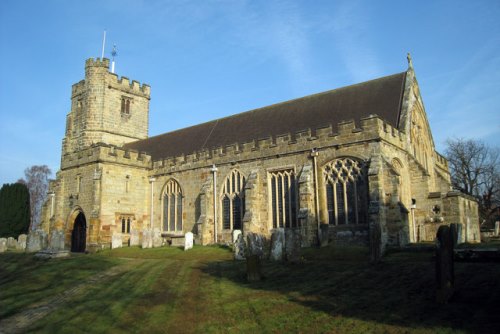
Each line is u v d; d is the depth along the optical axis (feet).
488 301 40.88
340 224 98.63
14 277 76.28
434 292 46.16
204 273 70.23
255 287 57.26
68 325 45.55
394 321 38.68
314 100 130.31
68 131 180.45
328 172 102.27
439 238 43.65
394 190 90.07
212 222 123.75
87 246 128.06
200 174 130.52
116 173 136.46
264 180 113.80
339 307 44.60
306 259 80.07
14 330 45.75
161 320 44.98
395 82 119.14
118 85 179.63
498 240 117.60
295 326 40.24
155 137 177.37
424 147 125.90
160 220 140.26
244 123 142.00
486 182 199.31
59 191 147.13
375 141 94.73
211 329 41.42
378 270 62.44
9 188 188.34
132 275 71.92
